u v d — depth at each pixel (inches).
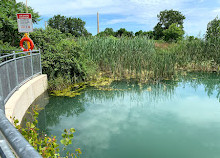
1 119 27.3
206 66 483.8
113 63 418.9
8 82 200.8
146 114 235.8
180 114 233.1
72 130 113.6
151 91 328.8
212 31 531.2
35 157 17.1
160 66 411.2
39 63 335.3
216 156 147.9
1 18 359.3
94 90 333.7
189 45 532.7
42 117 225.9
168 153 152.6
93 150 155.9
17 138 21.3
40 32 396.8
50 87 335.9
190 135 181.5
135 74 424.2
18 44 402.0
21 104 213.6
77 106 264.7
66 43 399.2
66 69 371.9
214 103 270.1
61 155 148.8
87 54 436.8
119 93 319.9
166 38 1412.4
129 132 188.7
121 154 150.3
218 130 190.1
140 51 438.0
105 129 196.2
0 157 21.7
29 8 420.5
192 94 312.2
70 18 1430.9
